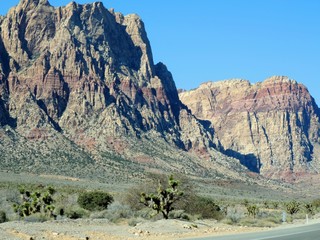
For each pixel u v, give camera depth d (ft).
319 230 141.79
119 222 167.94
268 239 110.93
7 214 188.03
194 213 200.34
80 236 115.85
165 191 175.73
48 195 194.90
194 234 128.57
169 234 127.03
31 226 129.39
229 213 222.89
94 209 224.33
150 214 177.58
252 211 238.68
